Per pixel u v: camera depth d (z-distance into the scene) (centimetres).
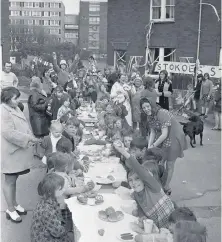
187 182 722
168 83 1126
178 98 1434
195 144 1010
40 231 343
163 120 607
